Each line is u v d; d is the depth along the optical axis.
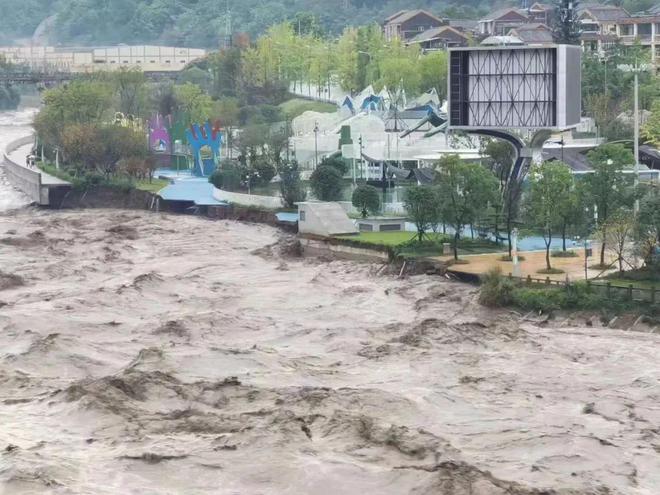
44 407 106.25
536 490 86.25
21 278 166.25
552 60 176.25
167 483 89.69
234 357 121.25
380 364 120.50
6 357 121.81
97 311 145.00
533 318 138.12
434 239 172.50
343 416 100.50
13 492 86.75
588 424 101.81
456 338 127.88
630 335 130.25
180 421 101.69
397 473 89.50
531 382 113.38
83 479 89.50
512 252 164.88
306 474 90.06
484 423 101.81
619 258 147.12
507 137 181.12
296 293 155.38
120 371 116.31
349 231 189.12
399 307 146.38
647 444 97.38
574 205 155.12
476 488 86.25
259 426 98.56
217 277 168.38
